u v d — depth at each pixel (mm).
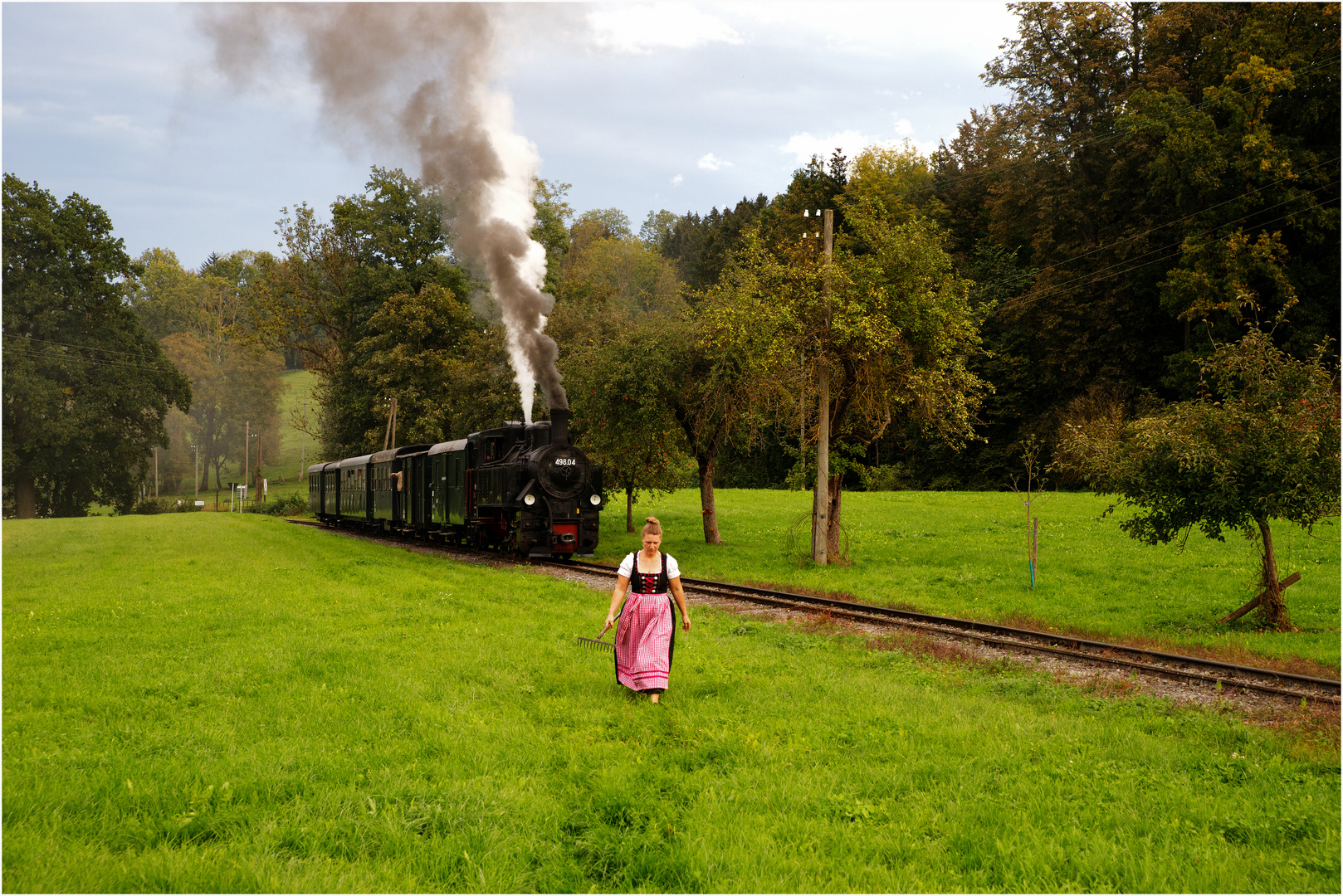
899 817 5012
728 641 10672
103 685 8172
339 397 56250
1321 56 38219
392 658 9359
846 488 61000
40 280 53906
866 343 19344
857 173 64875
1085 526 26625
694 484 64875
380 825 4773
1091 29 47969
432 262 55594
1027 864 4344
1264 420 11969
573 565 20047
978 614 13570
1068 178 50125
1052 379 50281
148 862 4270
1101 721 7359
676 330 24344
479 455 25141
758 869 4305
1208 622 12852
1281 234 39625
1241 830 4816
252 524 42000
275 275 58781
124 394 56375
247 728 6746
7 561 22797
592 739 6445
